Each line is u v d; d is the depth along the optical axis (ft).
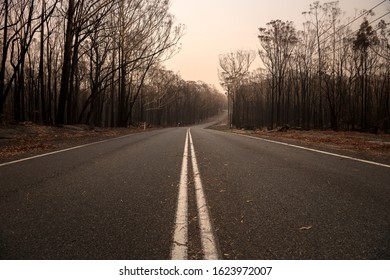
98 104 133.80
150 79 177.47
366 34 127.95
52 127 62.54
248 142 44.45
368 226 10.56
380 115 161.38
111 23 94.48
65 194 14.61
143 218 11.37
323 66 139.64
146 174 19.45
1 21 80.79
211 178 18.31
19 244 9.25
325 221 11.01
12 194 14.57
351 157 27.50
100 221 11.07
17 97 79.20
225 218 11.37
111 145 38.45
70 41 70.74
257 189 15.58
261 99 265.75
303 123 166.20
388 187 15.99
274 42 152.46
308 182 17.17
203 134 72.08
